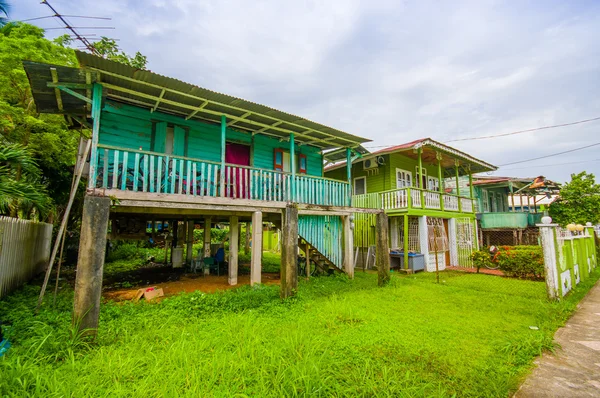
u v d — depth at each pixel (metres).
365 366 3.69
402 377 3.49
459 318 5.78
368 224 14.42
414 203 12.62
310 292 7.94
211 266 11.48
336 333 4.90
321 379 3.21
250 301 6.61
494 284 9.57
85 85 5.61
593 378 3.52
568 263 8.29
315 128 8.84
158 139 7.86
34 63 4.89
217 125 9.05
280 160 10.65
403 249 13.50
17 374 3.14
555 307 6.41
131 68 5.36
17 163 5.54
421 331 5.02
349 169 10.51
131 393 3.03
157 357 3.80
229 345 4.24
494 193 21.59
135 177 5.65
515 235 16.28
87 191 4.95
